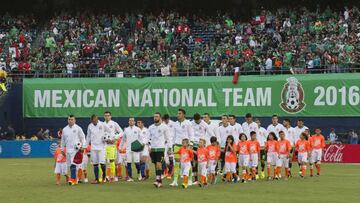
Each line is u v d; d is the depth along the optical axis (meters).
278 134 32.91
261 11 59.56
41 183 26.97
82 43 56.59
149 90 48.94
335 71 47.06
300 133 32.78
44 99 50.62
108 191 23.58
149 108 48.91
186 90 48.28
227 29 56.47
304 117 46.03
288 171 30.06
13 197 21.66
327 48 50.12
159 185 25.20
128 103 49.31
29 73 53.44
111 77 50.28
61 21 60.00
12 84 51.06
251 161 28.86
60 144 26.83
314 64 48.50
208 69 50.75
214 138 26.78
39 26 61.62
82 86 50.12
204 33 56.94
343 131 45.47
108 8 64.06
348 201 20.59
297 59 49.78
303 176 30.75
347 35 51.69
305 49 50.78
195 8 63.22
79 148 26.38
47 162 41.38
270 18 56.69
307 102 45.84
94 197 21.62
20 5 64.25
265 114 46.75
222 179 28.22
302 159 30.75
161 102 48.72
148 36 56.44
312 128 46.06
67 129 26.58
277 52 51.38
